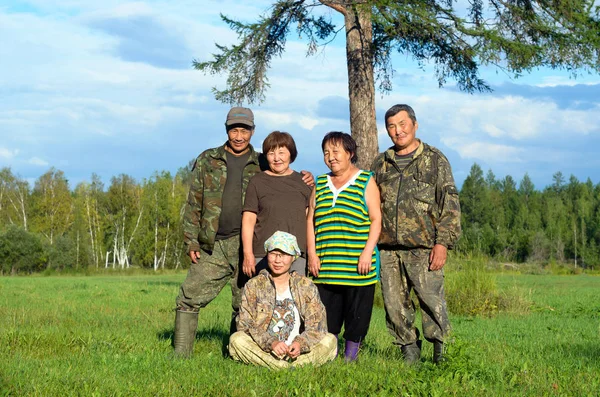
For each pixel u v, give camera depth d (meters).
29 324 8.62
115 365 5.25
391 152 5.61
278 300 5.29
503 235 83.56
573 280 33.84
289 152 5.66
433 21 11.80
